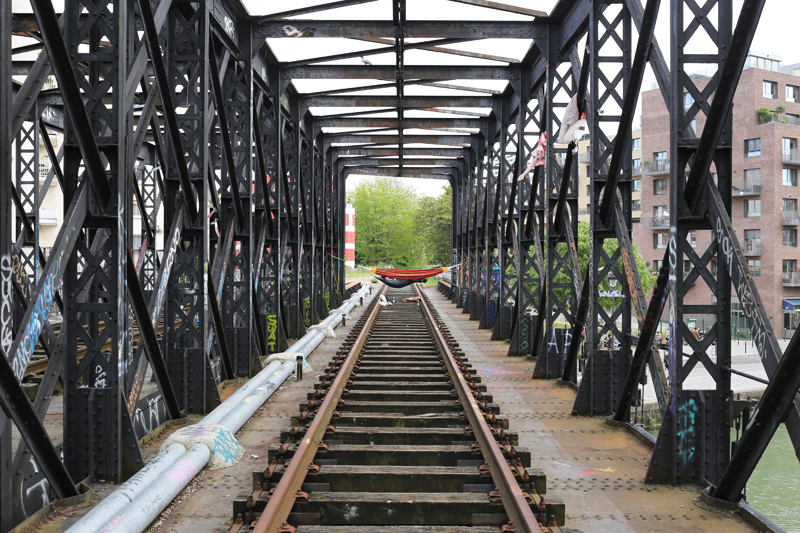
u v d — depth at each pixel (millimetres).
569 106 11461
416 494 5422
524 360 14789
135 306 7406
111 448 6473
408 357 13539
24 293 9750
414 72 16906
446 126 22609
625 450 7504
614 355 9375
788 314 41219
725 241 6148
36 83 6844
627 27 9562
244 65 13070
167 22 9555
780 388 5117
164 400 8688
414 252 98812
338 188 32875
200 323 9562
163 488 5539
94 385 6758
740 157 43219
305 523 5062
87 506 5750
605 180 9703
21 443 5383
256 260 13750
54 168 13438
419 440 7367
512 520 4820
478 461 6355
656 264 44438
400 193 103375
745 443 5414
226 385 11305
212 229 11875
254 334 13500
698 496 5996
